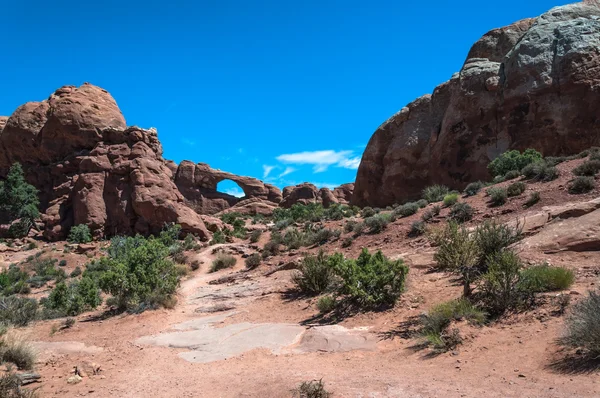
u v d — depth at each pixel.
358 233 22.00
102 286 16.20
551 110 32.66
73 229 45.62
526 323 7.40
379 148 48.78
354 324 10.05
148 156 51.72
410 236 18.45
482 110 36.97
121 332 12.78
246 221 62.41
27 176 55.75
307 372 7.13
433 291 10.65
